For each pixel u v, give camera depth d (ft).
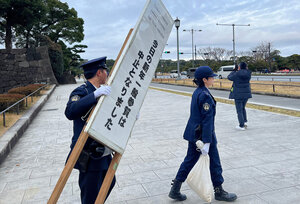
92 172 7.14
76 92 7.11
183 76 182.39
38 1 94.22
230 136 19.69
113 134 6.32
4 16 96.58
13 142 19.11
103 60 7.56
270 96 49.62
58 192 5.72
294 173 12.25
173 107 37.35
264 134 19.83
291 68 203.31
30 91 47.96
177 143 18.53
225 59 215.92
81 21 132.46
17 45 119.85
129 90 6.84
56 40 131.85
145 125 25.40
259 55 202.59
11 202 10.55
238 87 20.83
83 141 5.84
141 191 11.14
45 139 21.26
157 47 7.77
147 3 7.32
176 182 9.91
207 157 9.12
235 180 11.76
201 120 9.30
